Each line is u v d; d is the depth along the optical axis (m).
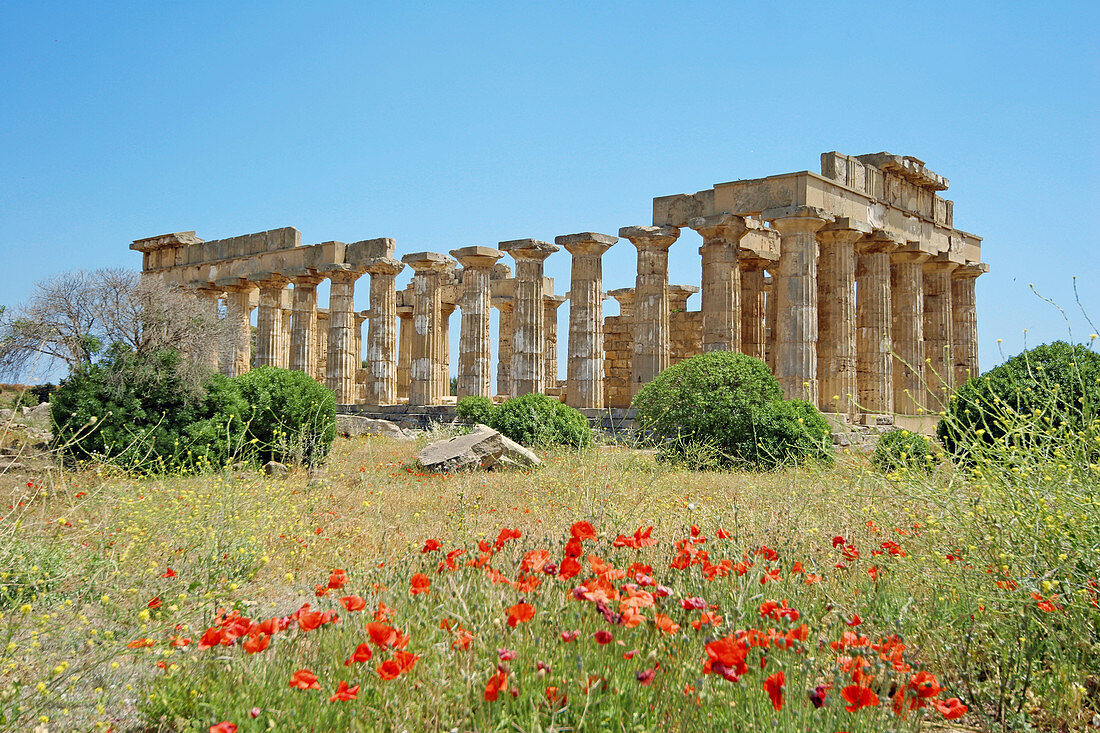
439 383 39.16
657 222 24.92
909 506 6.21
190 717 4.04
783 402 17.00
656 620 4.08
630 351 35.62
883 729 3.55
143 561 6.80
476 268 29.17
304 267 32.31
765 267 28.97
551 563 4.70
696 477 13.41
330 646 4.45
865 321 25.09
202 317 16.80
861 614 4.98
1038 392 11.83
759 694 3.72
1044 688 4.30
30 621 5.33
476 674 3.73
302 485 13.07
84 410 14.45
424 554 6.15
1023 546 5.02
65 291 15.65
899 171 25.59
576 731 3.43
